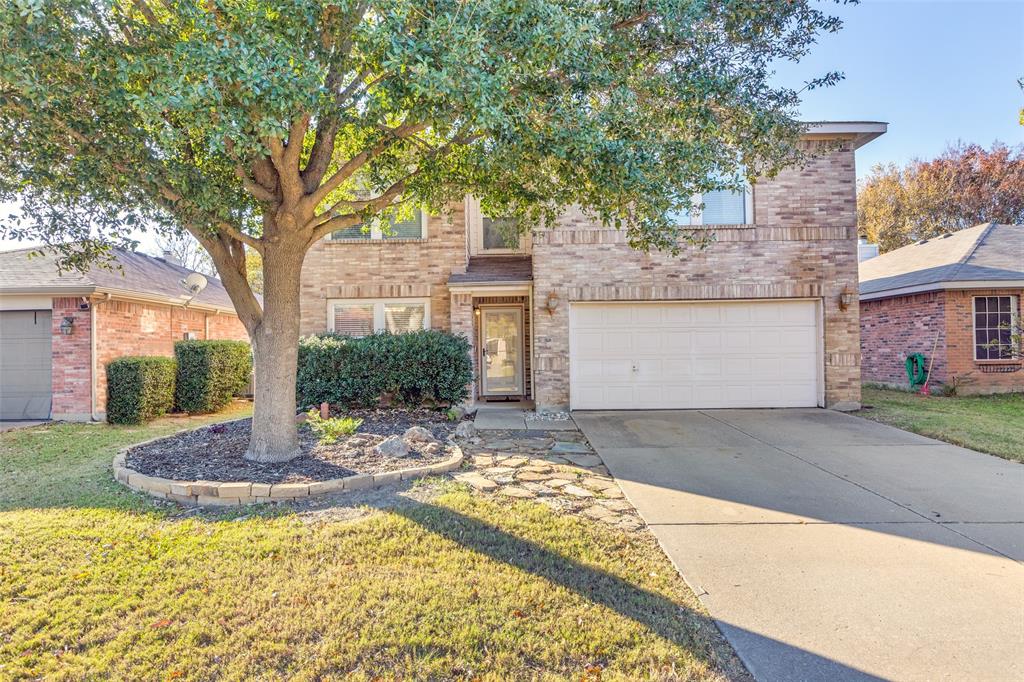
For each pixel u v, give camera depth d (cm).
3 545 377
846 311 1023
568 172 533
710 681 238
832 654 258
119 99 415
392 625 276
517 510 448
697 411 1018
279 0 394
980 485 529
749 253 1023
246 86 383
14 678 237
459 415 908
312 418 739
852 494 502
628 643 265
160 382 1033
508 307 1249
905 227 2606
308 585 317
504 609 292
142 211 539
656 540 394
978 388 1234
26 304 1027
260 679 236
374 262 1106
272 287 589
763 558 363
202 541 384
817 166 1023
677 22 500
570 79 486
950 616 291
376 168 707
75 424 971
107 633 271
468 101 400
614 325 1044
